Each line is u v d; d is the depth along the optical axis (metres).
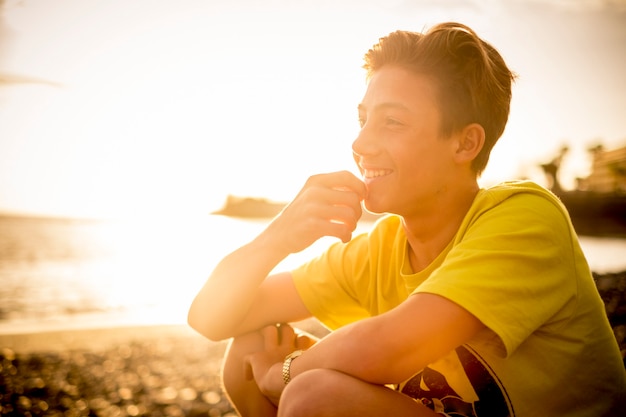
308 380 1.21
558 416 1.29
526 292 1.17
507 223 1.23
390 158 1.33
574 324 1.29
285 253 1.57
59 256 17.58
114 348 4.59
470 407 1.33
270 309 1.69
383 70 1.36
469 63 1.33
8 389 3.47
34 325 5.61
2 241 22.00
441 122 1.32
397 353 1.15
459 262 1.19
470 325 1.15
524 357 1.26
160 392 3.63
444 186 1.35
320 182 1.50
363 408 1.17
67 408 3.29
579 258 1.30
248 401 1.66
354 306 1.69
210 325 1.63
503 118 1.42
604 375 1.33
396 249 1.52
